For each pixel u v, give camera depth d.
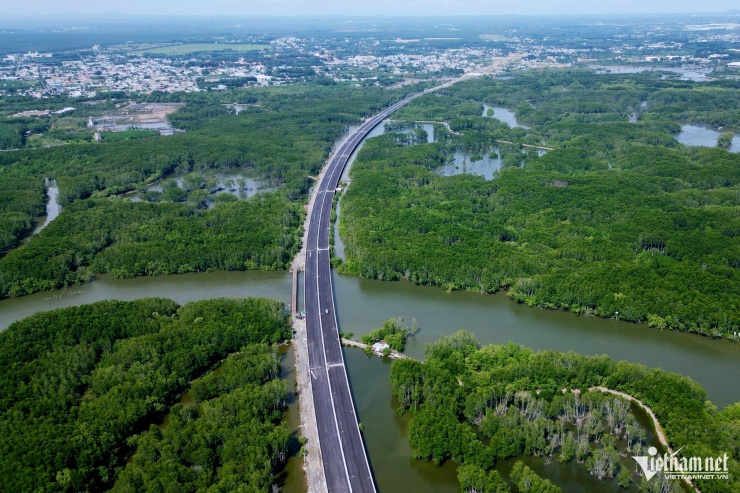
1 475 163.00
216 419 187.25
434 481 176.38
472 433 181.62
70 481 164.12
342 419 196.88
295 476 177.12
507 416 187.12
